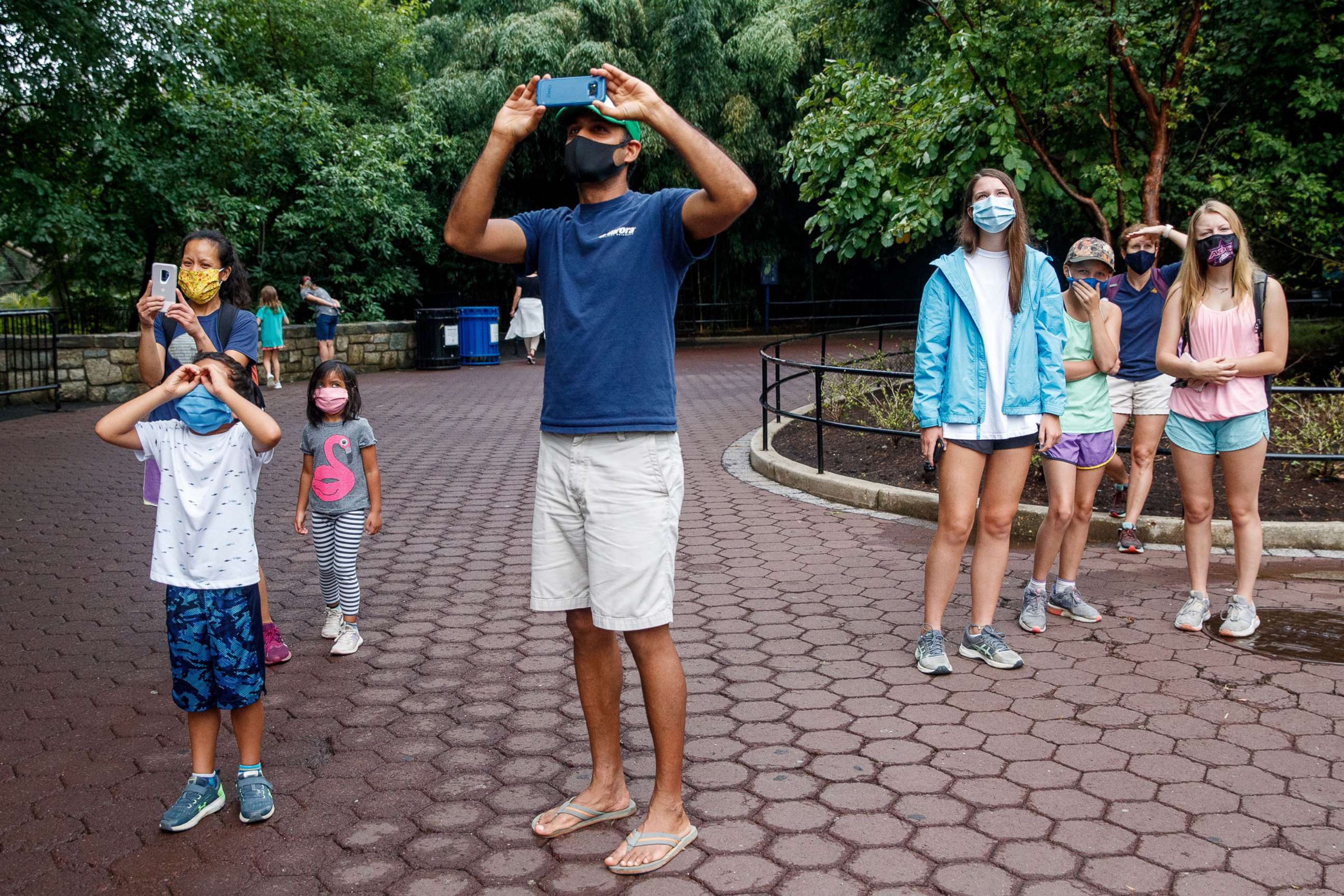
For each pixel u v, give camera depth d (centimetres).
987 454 430
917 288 2934
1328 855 287
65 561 628
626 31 2108
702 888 279
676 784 297
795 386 1541
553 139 2172
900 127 968
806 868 287
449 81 2089
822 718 387
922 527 679
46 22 1268
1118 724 375
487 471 931
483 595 552
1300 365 1119
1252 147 987
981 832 304
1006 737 367
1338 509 645
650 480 287
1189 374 455
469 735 380
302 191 1870
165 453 311
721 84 2136
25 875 291
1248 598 465
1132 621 486
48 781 347
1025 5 838
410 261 2286
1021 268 414
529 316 2030
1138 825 305
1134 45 857
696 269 2619
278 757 363
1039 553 476
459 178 2156
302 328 1744
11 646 480
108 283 1680
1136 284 588
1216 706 388
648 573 286
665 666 293
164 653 469
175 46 1415
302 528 465
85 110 1429
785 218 2558
